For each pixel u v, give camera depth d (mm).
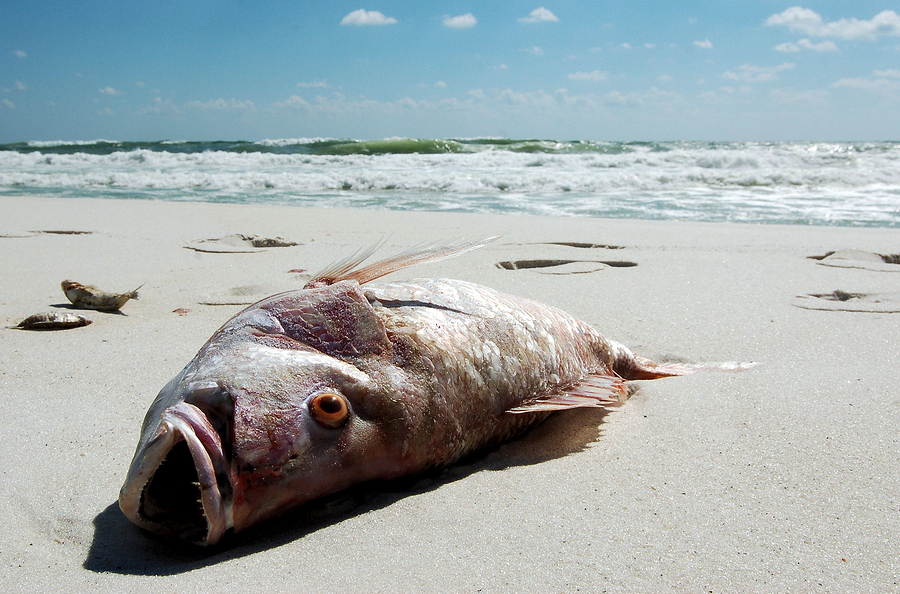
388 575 468
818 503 555
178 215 2049
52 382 798
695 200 2586
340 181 3160
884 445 650
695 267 1359
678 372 846
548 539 510
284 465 505
